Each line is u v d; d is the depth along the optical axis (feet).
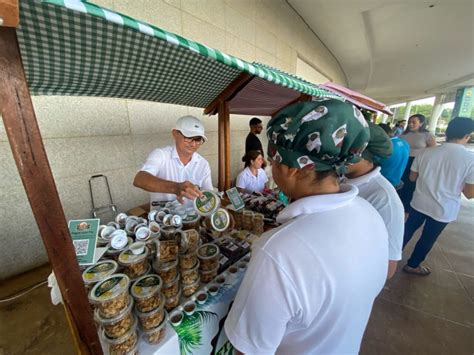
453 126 5.82
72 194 6.75
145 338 2.01
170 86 3.79
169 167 4.75
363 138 1.51
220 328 2.61
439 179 5.98
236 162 13.41
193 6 8.64
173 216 3.00
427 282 6.50
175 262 2.34
